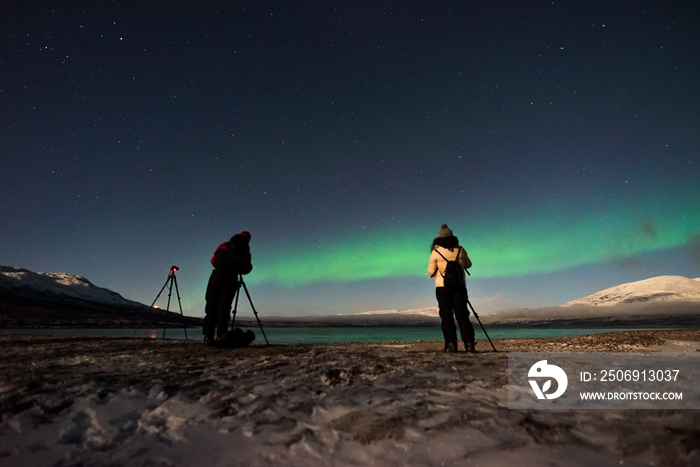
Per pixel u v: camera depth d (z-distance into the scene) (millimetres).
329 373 2996
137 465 1459
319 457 1510
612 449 1506
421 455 1493
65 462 1482
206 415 2008
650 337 8344
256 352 4516
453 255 5484
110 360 3668
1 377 2721
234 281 5762
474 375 2982
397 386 2596
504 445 1555
